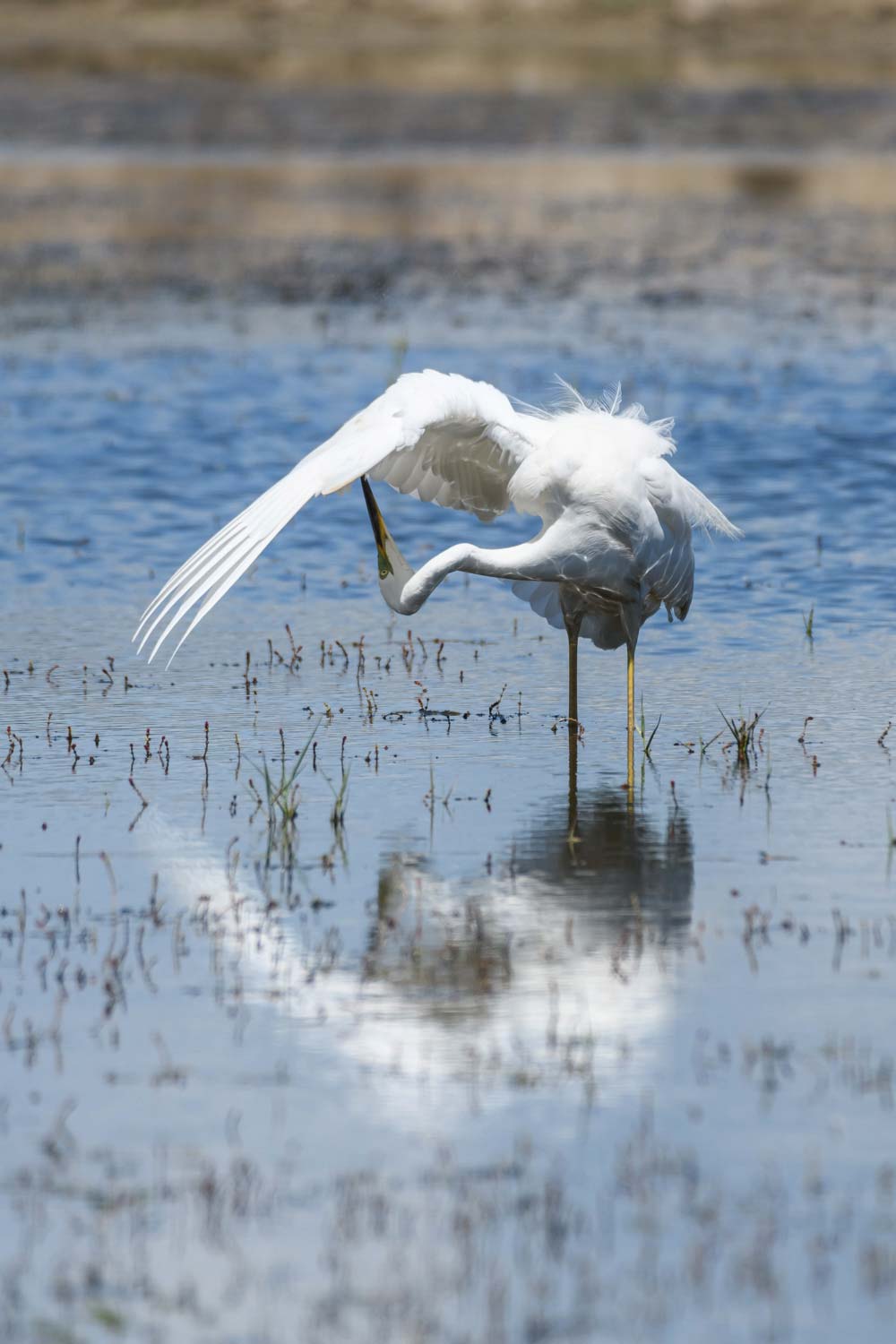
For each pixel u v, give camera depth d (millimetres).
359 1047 9438
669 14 79500
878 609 19078
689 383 30109
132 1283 7527
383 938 10883
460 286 40062
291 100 67500
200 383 30609
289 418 28125
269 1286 7484
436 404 13344
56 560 21484
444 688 16750
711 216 48719
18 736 15359
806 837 12609
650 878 11844
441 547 22203
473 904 11430
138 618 19250
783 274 41094
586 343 33562
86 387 30484
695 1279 7461
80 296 39094
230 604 19891
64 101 67188
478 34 78375
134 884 11891
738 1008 9820
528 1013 9805
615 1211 7910
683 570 14805
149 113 65062
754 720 15305
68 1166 8344
